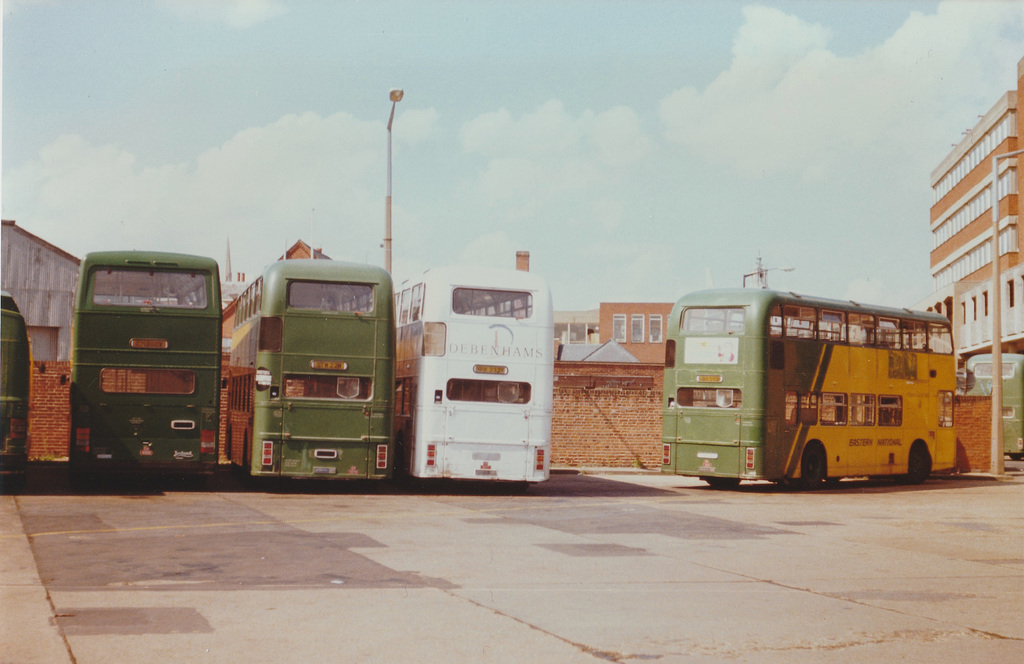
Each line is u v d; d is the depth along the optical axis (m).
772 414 24.30
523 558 11.98
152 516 15.19
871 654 7.56
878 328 27.80
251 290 23.22
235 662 6.82
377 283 20.81
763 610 9.13
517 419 21.52
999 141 62.19
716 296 24.89
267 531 13.70
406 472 22.30
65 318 47.97
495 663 6.98
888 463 27.75
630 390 32.09
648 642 7.74
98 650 7.04
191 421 19.66
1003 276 55.25
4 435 17.73
